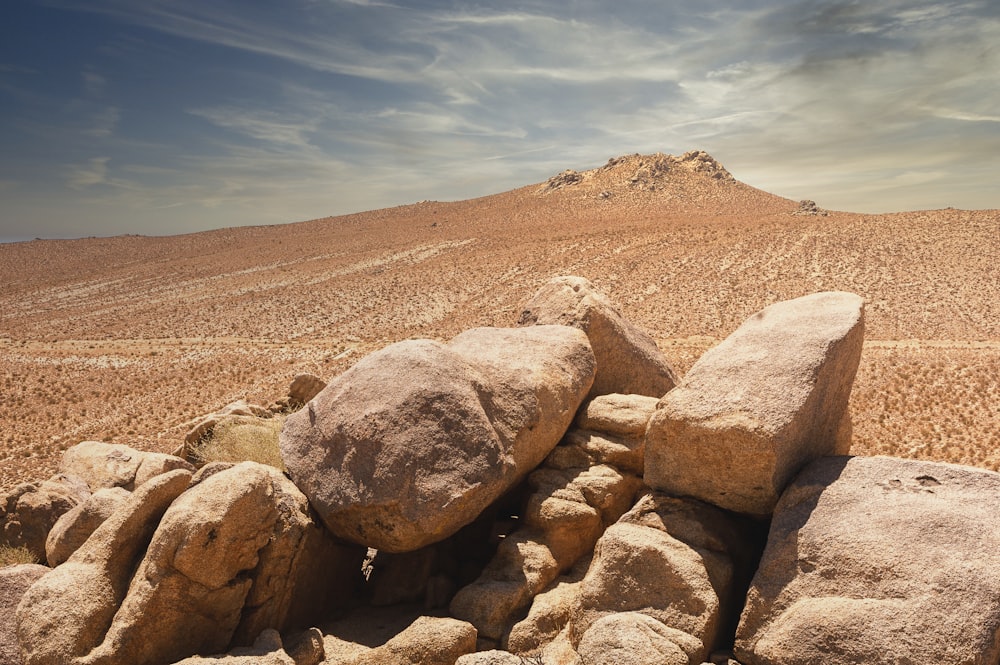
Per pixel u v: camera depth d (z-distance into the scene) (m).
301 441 8.06
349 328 76.50
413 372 7.75
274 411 14.02
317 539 7.75
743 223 108.12
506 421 8.16
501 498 8.59
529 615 7.11
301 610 7.67
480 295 86.69
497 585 7.39
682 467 7.30
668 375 10.59
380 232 157.38
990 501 6.08
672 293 75.50
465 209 185.12
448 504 7.23
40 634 6.42
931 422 29.45
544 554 7.73
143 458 11.84
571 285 10.83
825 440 7.64
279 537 7.13
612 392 10.15
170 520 6.63
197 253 160.25
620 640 5.96
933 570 5.62
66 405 46.75
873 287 69.31
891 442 27.16
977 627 5.25
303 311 86.19
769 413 6.79
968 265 71.50
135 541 7.04
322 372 53.62
